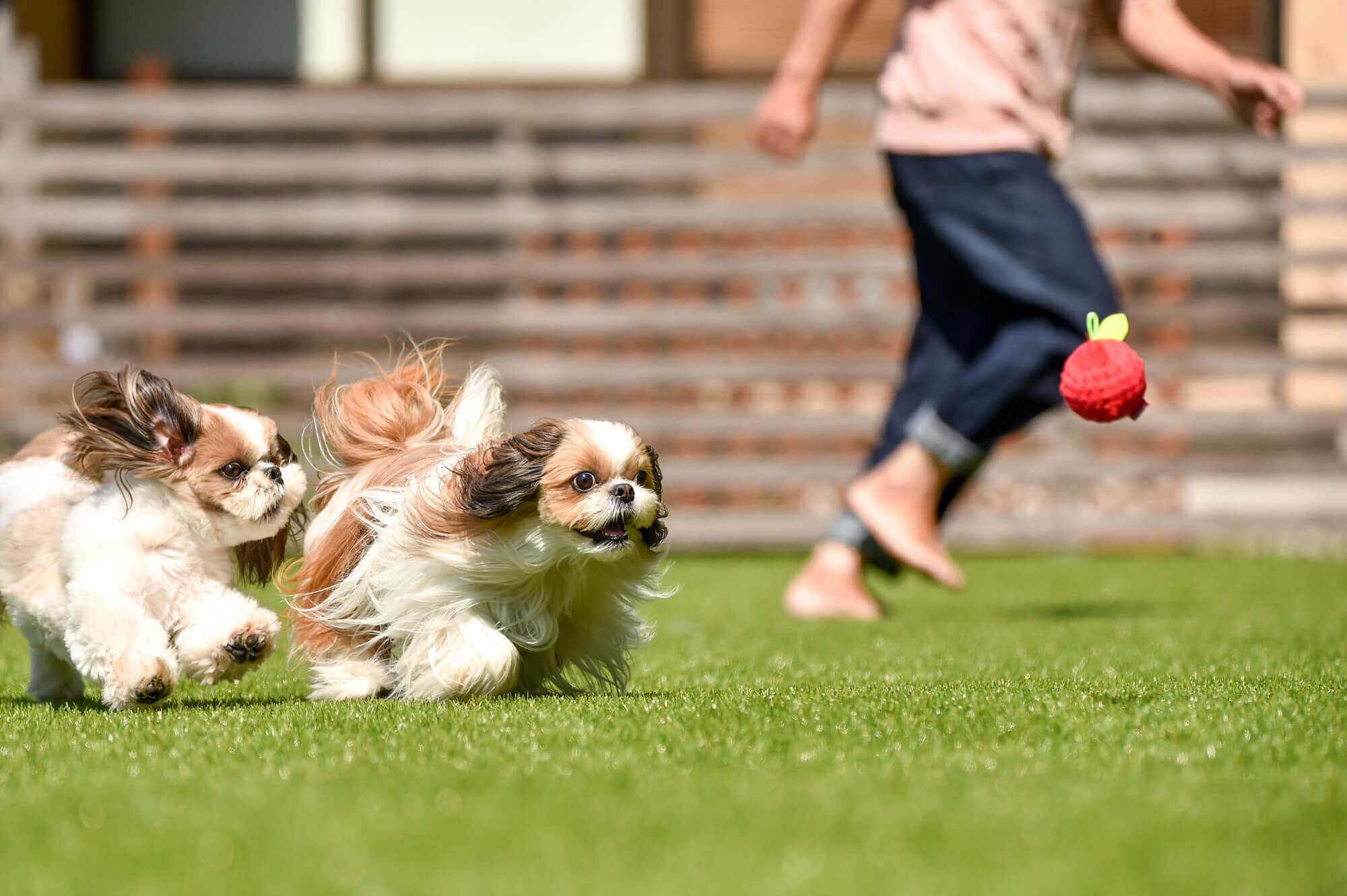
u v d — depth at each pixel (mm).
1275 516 16766
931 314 10508
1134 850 3404
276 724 5305
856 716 5371
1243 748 4727
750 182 19109
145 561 5977
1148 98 16766
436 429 6895
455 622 6055
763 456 17750
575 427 6023
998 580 13992
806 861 3318
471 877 3238
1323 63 18641
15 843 3613
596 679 6605
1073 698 5824
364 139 20062
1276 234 17969
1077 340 9711
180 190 19609
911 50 10023
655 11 20172
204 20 20453
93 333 17500
